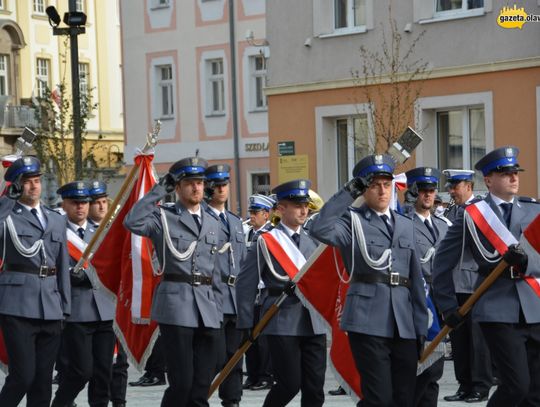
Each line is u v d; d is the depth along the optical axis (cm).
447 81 2650
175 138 4106
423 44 2686
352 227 1030
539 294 1017
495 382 1523
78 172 2358
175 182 1131
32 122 4994
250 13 3881
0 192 1227
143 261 1268
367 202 1042
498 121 2572
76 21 2312
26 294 1171
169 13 4084
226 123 3978
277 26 2952
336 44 2838
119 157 5362
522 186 2544
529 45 2517
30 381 1166
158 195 1126
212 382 1183
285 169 2941
